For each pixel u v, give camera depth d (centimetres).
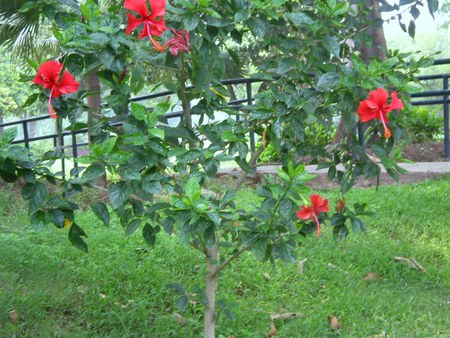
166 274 406
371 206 583
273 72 327
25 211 546
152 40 240
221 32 264
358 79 260
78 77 259
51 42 977
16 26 735
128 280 394
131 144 242
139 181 242
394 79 261
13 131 243
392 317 379
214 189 624
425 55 315
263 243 262
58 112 262
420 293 425
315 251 469
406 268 459
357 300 400
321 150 317
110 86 263
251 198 600
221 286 405
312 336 355
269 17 274
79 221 504
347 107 266
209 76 272
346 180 307
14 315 338
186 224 235
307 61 292
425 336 359
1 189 602
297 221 278
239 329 356
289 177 253
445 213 577
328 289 412
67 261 412
